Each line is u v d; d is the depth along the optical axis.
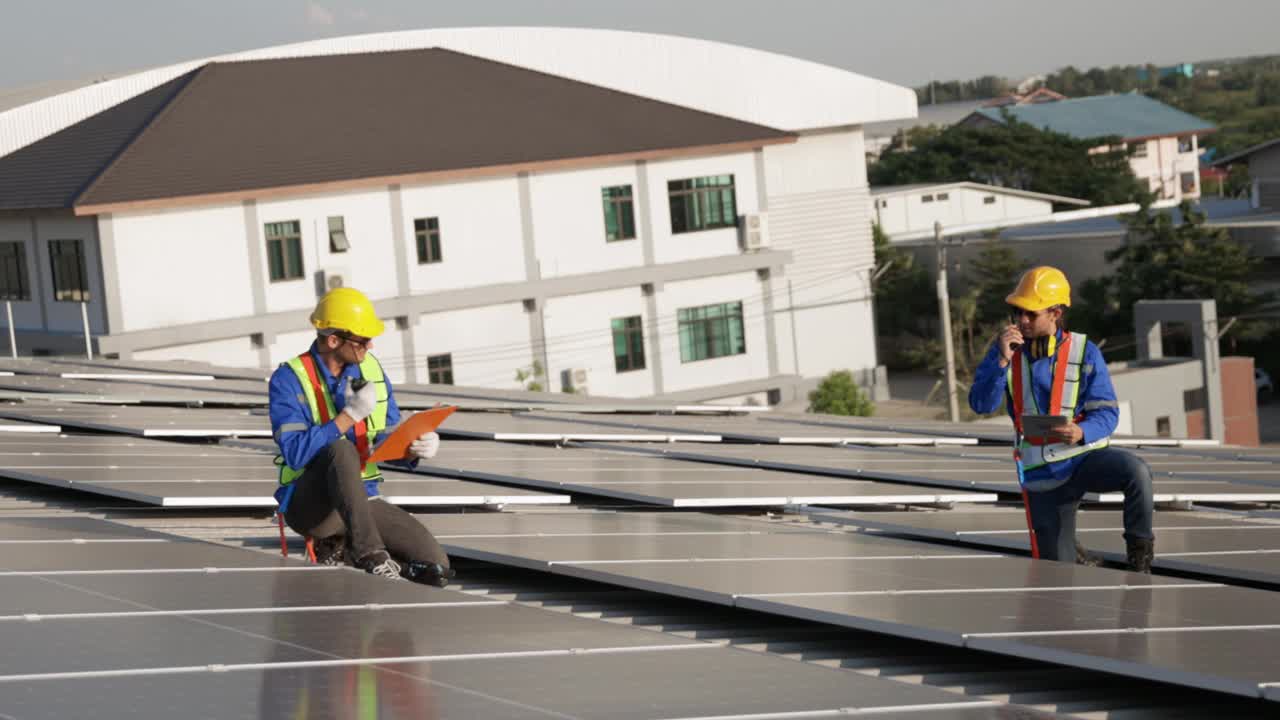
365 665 3.89
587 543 7.14
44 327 42.16
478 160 45.50
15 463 9.35
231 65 48.91
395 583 5.42
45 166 43.53
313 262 43.03
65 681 3.46
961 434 18.39
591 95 51.91
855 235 55.59
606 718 3.40
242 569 5.52
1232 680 4.18
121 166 41.22
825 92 54.84
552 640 4.50
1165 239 58.16
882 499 9.49
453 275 45.44
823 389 51.56
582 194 47.69
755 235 50.81
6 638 3.97
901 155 96.94
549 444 14.48
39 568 5.28
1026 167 93.62
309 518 6.66
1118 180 94.94
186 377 22.41
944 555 7.03
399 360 44.47
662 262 49.41
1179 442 18.70
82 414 14.18
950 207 75.81
